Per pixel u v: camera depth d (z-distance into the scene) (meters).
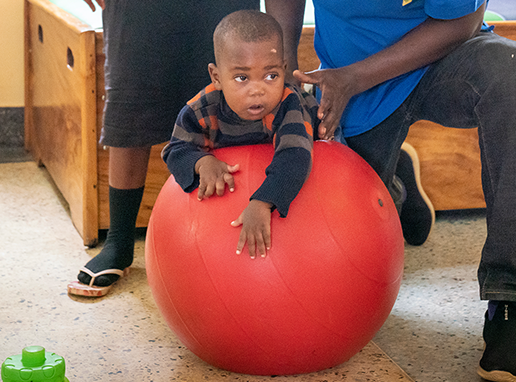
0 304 1.56
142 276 1.77
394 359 1.35
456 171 2.12
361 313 1.17
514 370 1.22
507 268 1.19
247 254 1.11
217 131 1.26
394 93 1.43
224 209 1.14
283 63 1.17
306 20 2.00
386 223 1.22
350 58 1.49
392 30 1.39
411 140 2.06
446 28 1.30
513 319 1.21
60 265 1.80
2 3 2.73
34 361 0.97
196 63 1.62
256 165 1.18
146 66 1.57
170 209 1.22
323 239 1.12
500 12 2.13
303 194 1.14
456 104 1.34
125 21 1.53
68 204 2.29
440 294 1.67
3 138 2.89
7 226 2.06
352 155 1.28
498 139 1.21
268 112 1.19
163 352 1.37
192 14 1.56
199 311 1.16
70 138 2.05
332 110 1.30
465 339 1.44
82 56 1.80
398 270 1.24
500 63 1.22
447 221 2.23
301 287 1.10
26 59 2.73
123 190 1.69
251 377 1.26
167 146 1.28
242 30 1.13
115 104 1.59
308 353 1.19
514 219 1.17
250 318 1.12
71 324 1.48
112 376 1.27
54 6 2.24
